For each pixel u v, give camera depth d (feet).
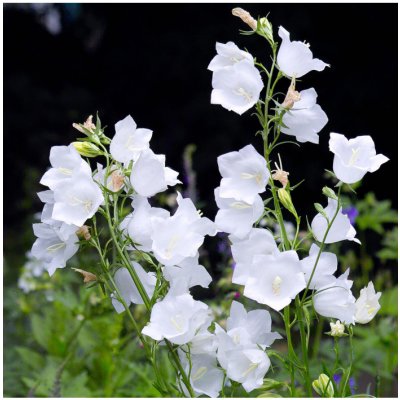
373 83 9.29
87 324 4.14
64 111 10.61
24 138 10.59
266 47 9.30
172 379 3.72
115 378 4.05
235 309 2.90
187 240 2.83
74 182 2.80
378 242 7.20
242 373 2.82
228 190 2.83
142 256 2.84
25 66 11.10
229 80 2.88
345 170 2.79
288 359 2.83
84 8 11.10
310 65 2.85
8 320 5.24
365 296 2.91
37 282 4.83
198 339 2.83
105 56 10.72
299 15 9.25
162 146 9.87
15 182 10.43
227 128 9.70
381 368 4.37
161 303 2.79
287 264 2.75
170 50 10.04
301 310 2.83
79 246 2.83
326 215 2.78
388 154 9.29
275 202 2.84
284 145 9.22
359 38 9.33
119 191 2.80
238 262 2.83
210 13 9.91
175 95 10.20
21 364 4.33
